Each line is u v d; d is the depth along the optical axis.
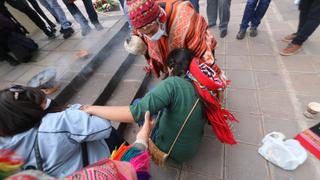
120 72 3.02
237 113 2.41
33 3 3.54
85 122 1.05
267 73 2.92
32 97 1.00
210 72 1.42
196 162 2.00
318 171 1.79
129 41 2.02
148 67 3.08
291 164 1.81
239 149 2.05
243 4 5.12
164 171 1.97
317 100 2.41
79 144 1.11
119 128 2.29
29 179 0.51
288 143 1.98
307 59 3.04
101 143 1.27
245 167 1.91
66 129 1.02
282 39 3.56
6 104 0.90
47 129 0.98
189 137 1.56
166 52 1.78
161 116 1.56
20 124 0.93
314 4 2.72
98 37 3.56
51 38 3.80
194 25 1.54
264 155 1.94
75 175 0.69
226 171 1.90
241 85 2.80
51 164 1.00
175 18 1.52
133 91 2.77
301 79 2.72
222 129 1.56
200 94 1.40
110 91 2.77
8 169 0.58
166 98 1.30
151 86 3.02
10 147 0.92
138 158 1.08
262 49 3.43
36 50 3.42
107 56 3.29
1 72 3.00
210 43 1.77
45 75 2.42
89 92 2.61
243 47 3.56
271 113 2.35
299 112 2.30
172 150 1.63
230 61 3.29
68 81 2.59
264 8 3.44
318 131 2.06
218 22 4.45
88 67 2.88
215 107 1.46
